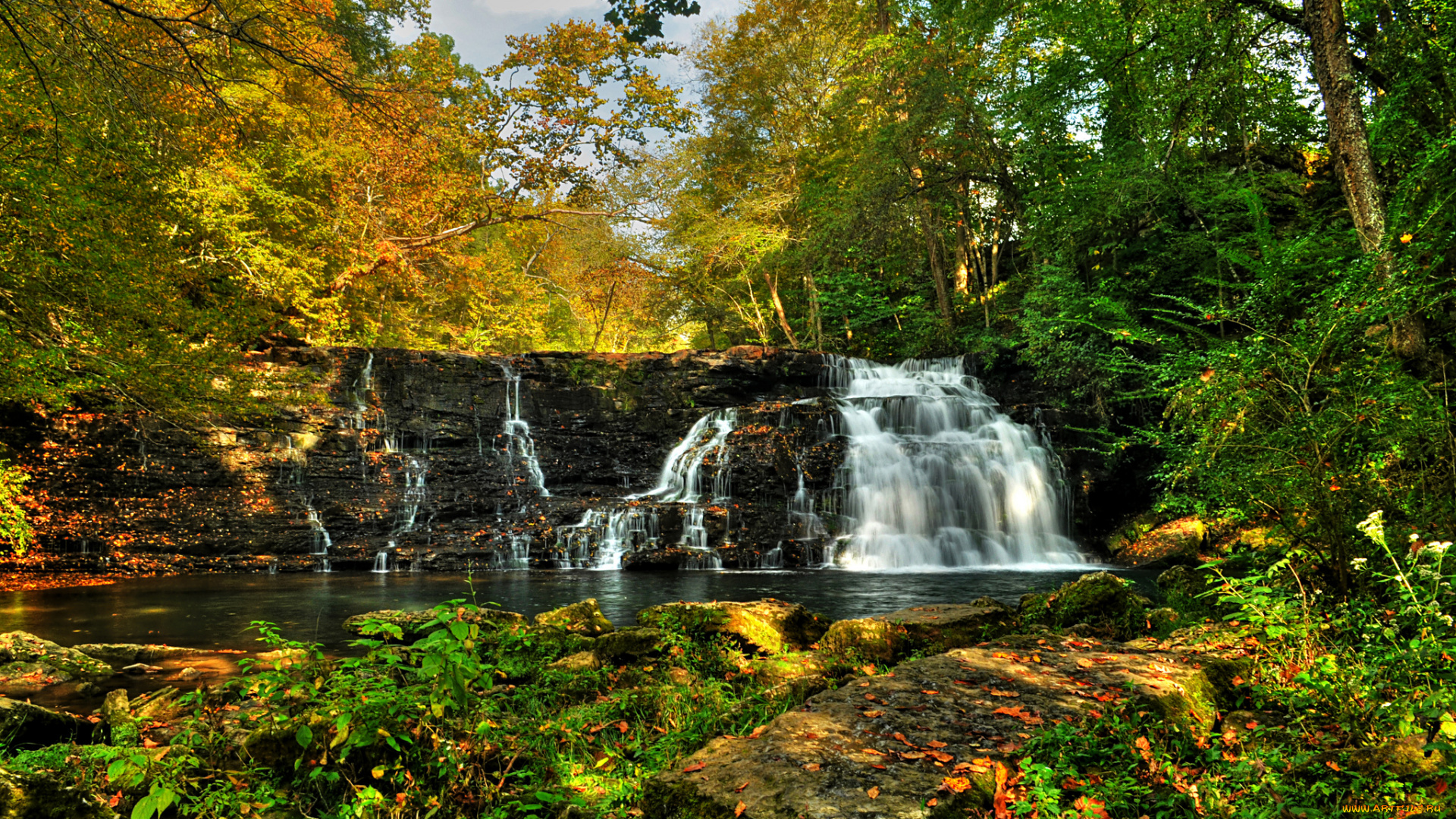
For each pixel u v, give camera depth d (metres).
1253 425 5.21
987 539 17.53
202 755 3.32
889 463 18.22
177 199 11.57
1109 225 19.77
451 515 17.52
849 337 32.16
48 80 8.59
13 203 9.03
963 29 22.50
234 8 7.42
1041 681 3.70
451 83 26.66
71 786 2.75
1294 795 2.63
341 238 23.95
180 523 15.48
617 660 5.42
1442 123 10.65
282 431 17.41
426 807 3.01
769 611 6.38
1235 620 5.13
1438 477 5.03
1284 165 21.88
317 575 14.55
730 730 3.75
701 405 21.72
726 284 35.06
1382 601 4.59
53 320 10.50
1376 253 5.08
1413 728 3.01
